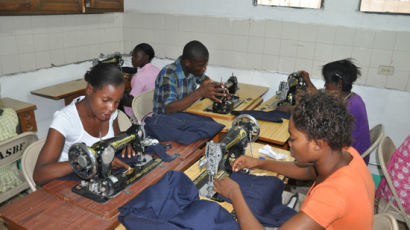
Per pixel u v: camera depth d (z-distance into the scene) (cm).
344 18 362
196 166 181
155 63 482
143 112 300
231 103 293
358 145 255
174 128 206
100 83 149
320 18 373
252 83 431
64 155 177
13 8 307
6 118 217
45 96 363
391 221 130
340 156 115
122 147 153
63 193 140
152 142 168
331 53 379
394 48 350
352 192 106
